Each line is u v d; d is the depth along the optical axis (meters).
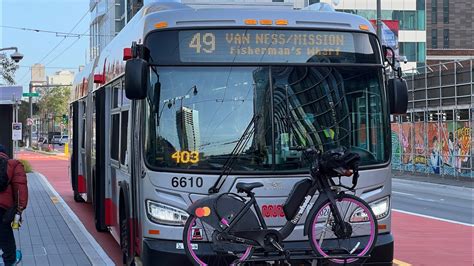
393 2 71.19
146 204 6.64
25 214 15.34
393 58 7.24
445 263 9.66
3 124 29.45
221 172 6.61
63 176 30.02
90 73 13.71
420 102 33.88
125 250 8.46
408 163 34.59
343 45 7.14
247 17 6.94
